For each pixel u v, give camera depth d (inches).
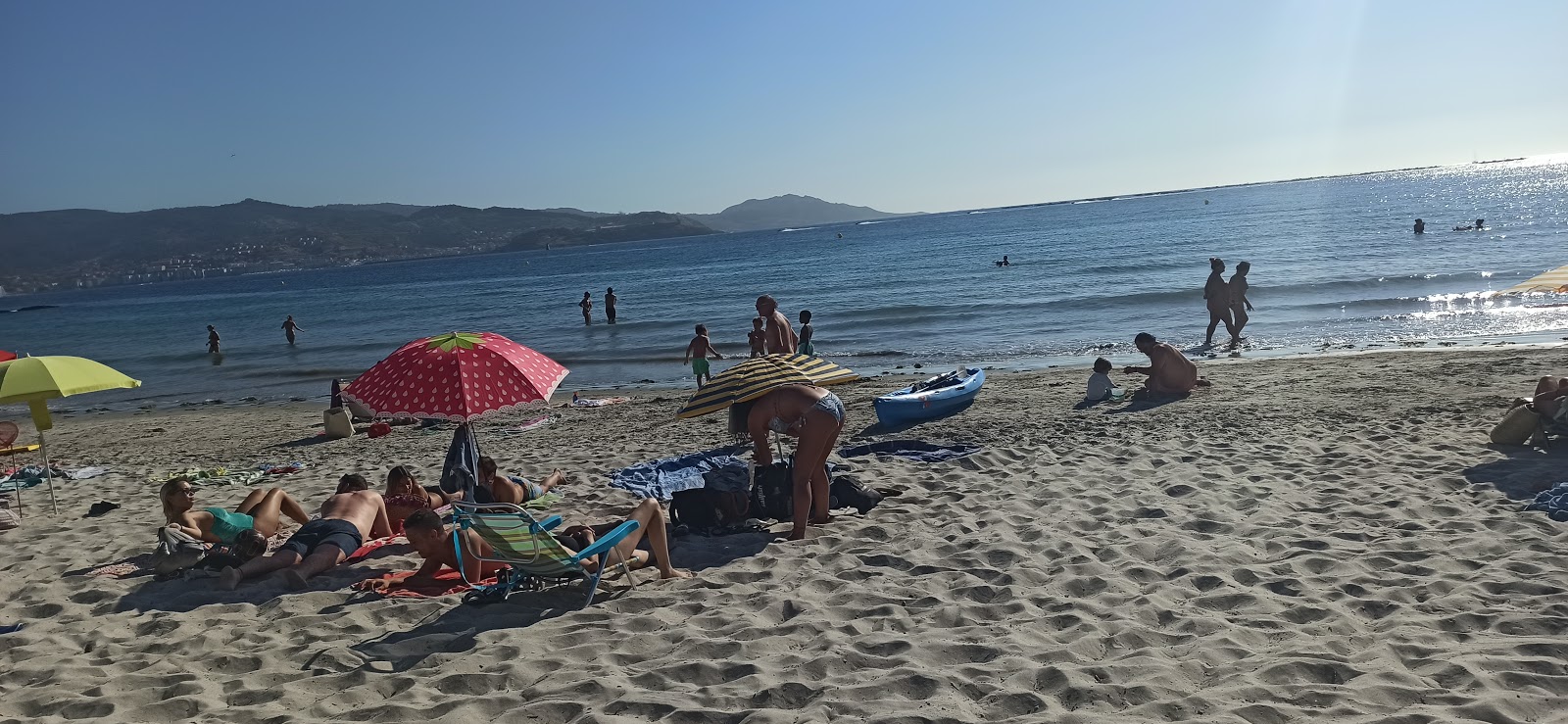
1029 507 289.6
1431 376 490.3
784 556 251.8
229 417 756.6
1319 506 271.1
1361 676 157.9
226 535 269.9
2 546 308.7
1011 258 2176.4
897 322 1104.8
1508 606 186.5
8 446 433.1
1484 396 418.3
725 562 251.9
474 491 307.9
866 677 169.2
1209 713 147.5
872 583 224.8
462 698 167.9
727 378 274.7
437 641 198.2
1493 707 143.5
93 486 423.8
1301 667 162.1
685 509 281.0
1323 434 366.6
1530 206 2536.9
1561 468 283.6
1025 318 1043.3
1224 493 289.4
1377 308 884.6
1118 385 550.6
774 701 160.6
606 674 176.4
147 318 2551.7
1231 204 5344.5
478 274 4301.2
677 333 1188.5
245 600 234.8
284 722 161.3
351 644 199.0
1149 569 222.5
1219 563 223.6
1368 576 209.5
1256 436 371.6
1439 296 913.5
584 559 222.2
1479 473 288.7
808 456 265.0
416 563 263.7
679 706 158.7
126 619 225.6
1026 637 184.9
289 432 616.7
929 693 160.6
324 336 1531.7
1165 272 1444.4
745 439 425.7
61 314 3513.8
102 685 179.6
